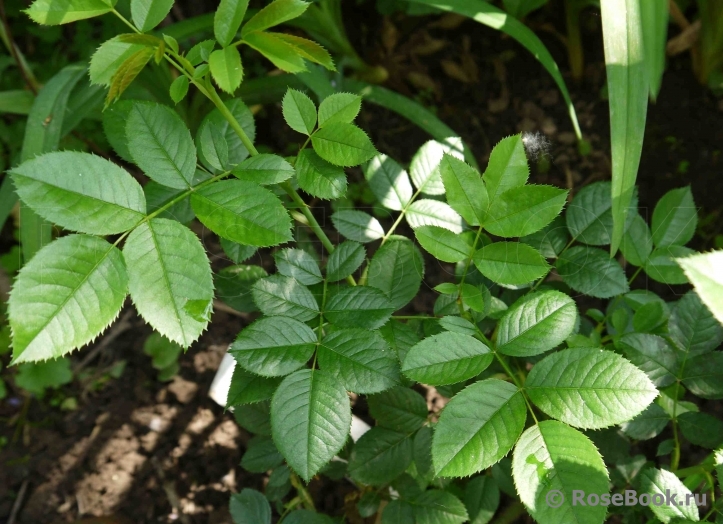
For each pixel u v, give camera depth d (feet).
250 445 1.86
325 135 1.30
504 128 2.88
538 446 1.10
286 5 1.16
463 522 1.69
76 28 3.00
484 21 2.07
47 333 1.00
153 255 1.08
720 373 1.47
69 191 1.06
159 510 2.40
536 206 1.22
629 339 1.49
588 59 2.92
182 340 1.06
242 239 1.13
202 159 1.47
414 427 1.58
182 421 2.54
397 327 1.45
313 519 1.64
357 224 1.56
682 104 2.76
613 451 1.65
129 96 2.39
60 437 2.54
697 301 1.49
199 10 2.96
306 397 1.20
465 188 1.24
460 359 1.20
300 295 1.34
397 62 3.01
